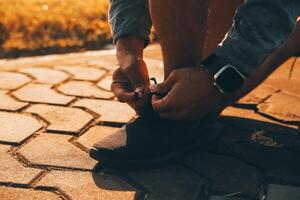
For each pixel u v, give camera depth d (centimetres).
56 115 193
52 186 138
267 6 117
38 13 424
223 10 176
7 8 441
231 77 127
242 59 124
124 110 201
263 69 171
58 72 256
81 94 220
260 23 118
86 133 177
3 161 151
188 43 137
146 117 156
